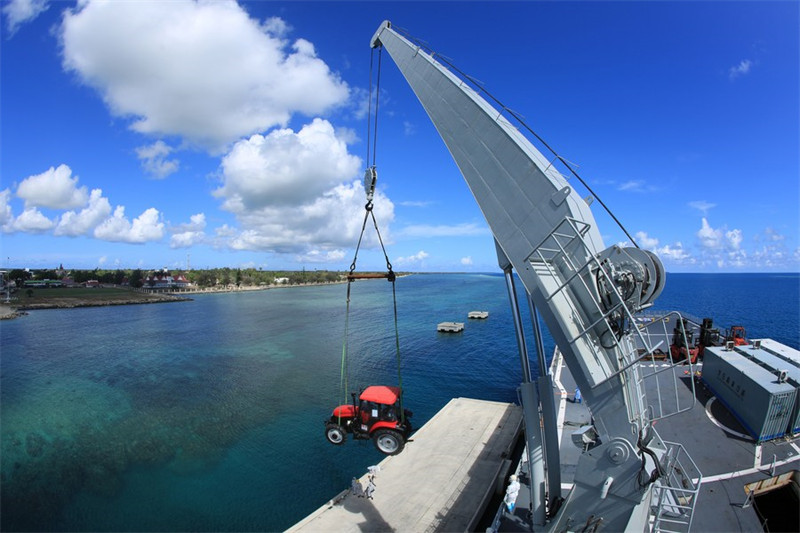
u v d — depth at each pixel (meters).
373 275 15.66
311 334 97.31
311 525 22.73
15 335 98.75
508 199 11.91
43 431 42.47
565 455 22.53
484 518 23.48
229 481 32.72
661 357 38.22
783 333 89.38
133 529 27.23
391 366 66.88
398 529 22.33
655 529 12.44
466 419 37.09
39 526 27.59
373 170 16.11
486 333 95.50
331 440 15.65
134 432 42.06
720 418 26.23
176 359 72.88
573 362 10.63
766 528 16.91
